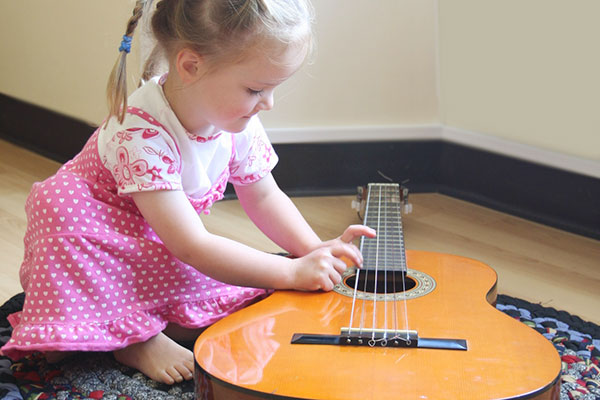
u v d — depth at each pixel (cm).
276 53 112
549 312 147
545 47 199
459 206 220
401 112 228
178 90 122
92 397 118
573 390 119
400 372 96
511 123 212
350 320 111
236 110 118
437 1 219
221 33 111
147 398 117
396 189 164
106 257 123
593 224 196
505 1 204
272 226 144
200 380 98
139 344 125
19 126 279
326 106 225
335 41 220
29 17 261
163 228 122
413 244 190
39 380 124
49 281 120
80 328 120
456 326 108
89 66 238
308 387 92
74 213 123
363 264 128
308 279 123
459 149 225
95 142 128
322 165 227
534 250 187
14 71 277
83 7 234
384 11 219
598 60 187
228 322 111
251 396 92
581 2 187
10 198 220
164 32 120
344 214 212
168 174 122
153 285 128
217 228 199
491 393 91
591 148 195
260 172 142
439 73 225
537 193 207
